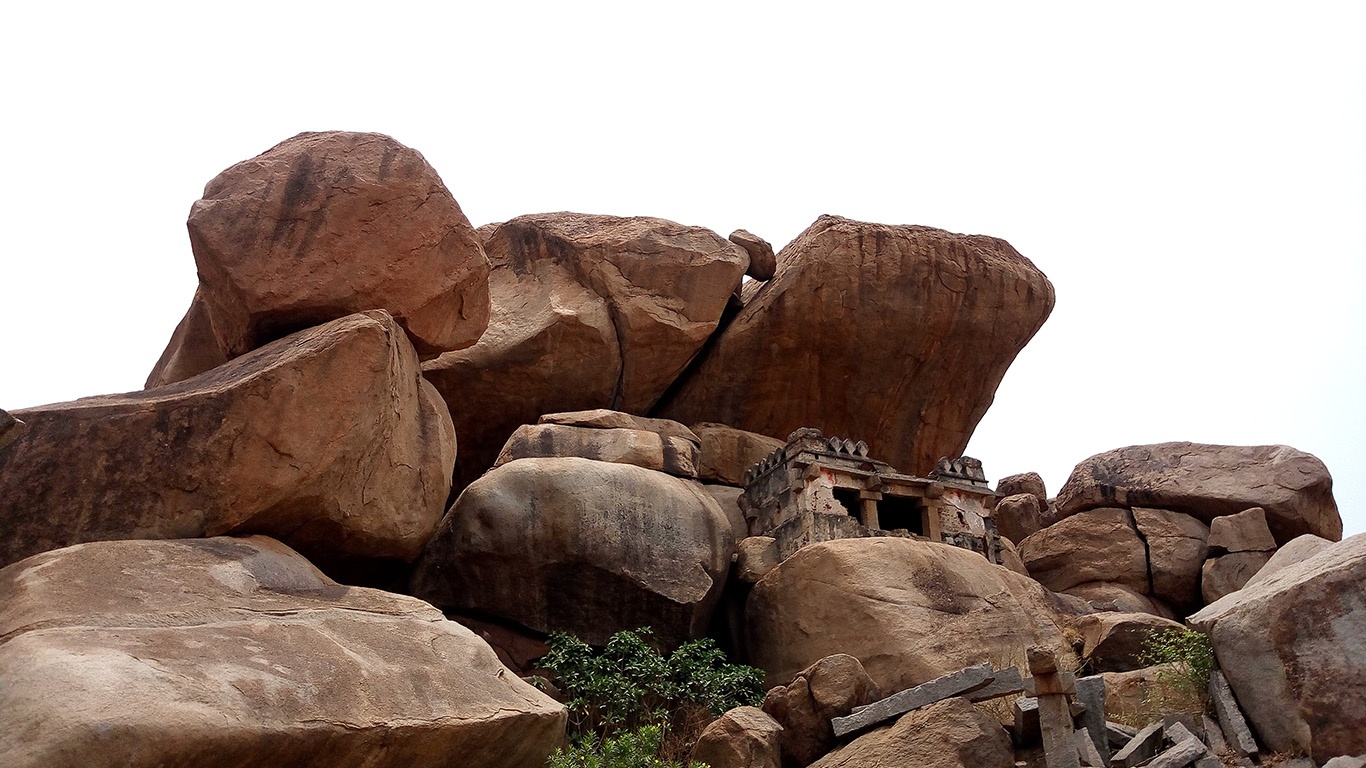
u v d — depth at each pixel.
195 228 13.70
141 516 11.23
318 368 12.17
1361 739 10.49
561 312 19.31
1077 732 10.91
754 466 18.41
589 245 20.16
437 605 14.73
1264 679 11.28
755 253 21.20
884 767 10.97
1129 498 21.11
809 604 15.08
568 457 16.27
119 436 11.40
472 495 15.02
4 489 10.91
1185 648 12.75
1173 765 10.41
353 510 12.73
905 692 11.85
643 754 10.81
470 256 14.72
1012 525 22.44
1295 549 15.19
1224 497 20.36
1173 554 20.12
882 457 21.27
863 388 20.84
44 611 9.06
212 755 8.06
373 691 9.38
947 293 20.59
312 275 13.66
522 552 14.66
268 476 11.78
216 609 9.85
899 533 16.83
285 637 9.61
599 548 14.79
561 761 10.21
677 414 20.94
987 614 14.88
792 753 12.04
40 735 7.59
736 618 16.23
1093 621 15.71
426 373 19.17
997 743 10.95
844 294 20.14
